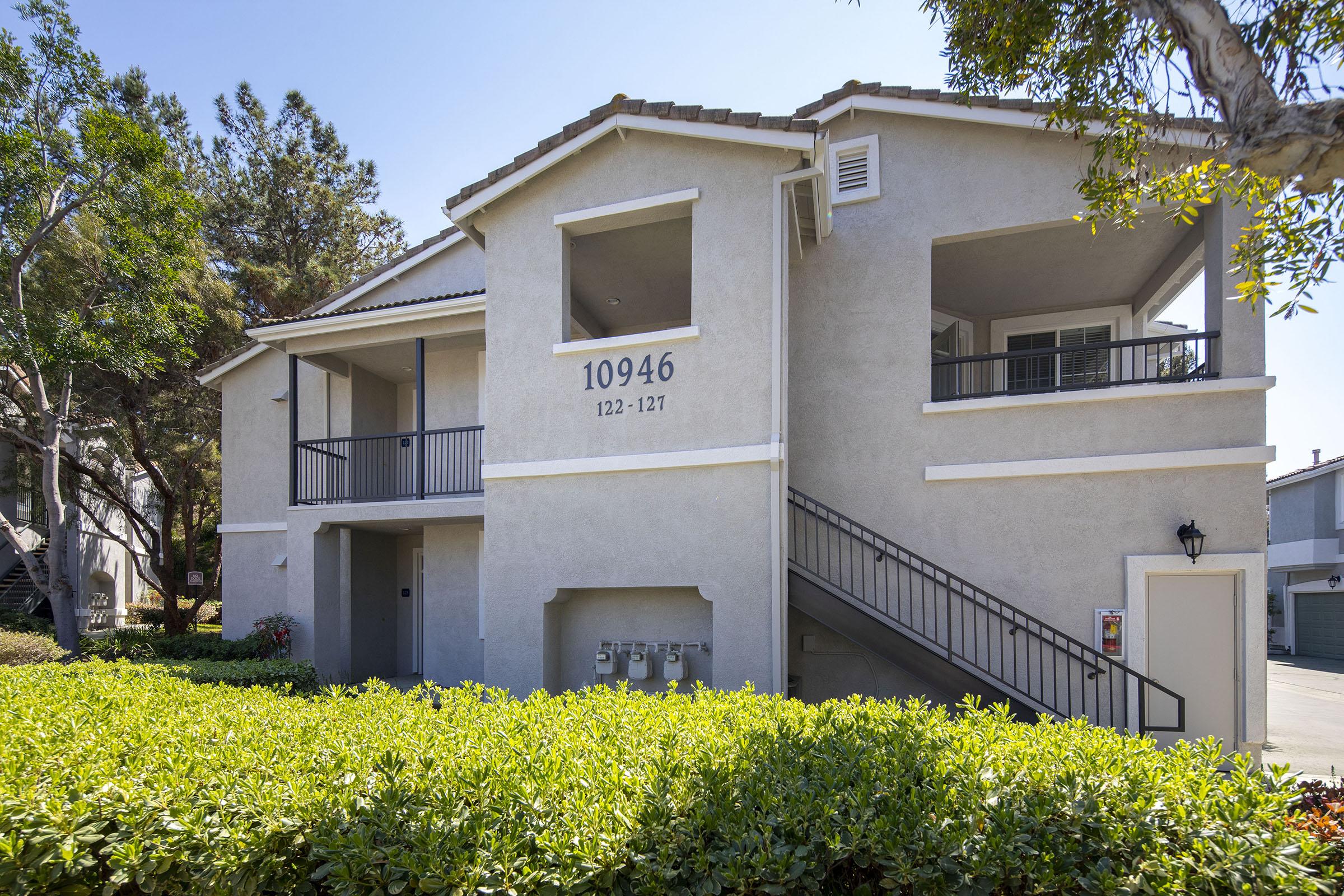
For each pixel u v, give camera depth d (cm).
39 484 1872
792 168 813
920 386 908
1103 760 338
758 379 812
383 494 1405
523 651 875
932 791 311
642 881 273
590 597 897
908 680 886
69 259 1440
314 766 354
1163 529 812
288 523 1230
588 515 866
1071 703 800
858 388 929
